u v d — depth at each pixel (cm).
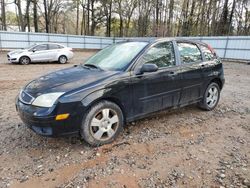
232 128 417
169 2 3662
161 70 387
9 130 385
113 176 267
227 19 3003
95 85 315
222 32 2989
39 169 279
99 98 315
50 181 258
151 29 3878
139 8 3956
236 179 266
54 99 293
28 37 2395
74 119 301
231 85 855
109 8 3912
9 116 450
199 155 318
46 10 3428
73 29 4569
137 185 253
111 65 373
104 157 305
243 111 518
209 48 508
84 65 409
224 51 1955
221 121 449
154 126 409
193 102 462
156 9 3759
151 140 356
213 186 254
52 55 1464
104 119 330
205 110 502
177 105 429
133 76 350
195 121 441
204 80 470
